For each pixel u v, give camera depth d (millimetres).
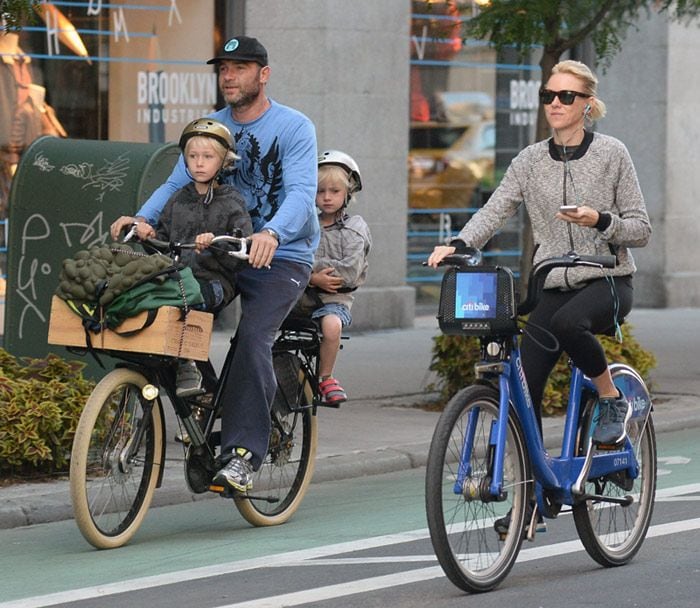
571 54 47781
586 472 16828
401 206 42750
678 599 15828
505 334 15742
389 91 42125
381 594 15938
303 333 20547
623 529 17594
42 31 38062
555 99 16672
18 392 21703
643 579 16734
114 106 39312
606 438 16984
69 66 38562
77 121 38781
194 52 40406
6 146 37812
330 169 21078
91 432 17734
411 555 17875
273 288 18859
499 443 15695
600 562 17250
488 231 17031
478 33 29188
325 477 23453
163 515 20625
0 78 37625
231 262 18422
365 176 41781
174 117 40281
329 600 15672
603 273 16625
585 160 16750
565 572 17047
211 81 40750
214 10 40531
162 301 17609
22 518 19953
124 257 17812
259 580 16609
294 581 16547
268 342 18719
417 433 26531
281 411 19922
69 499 20562
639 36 49062
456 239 16547
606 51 31047
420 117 44531
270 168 19109
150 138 39906
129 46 39406
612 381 17188
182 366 18422
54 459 22047
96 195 25359
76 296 17719
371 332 42156
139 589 16234
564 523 19797
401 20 42281
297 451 20375
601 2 28703
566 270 16609
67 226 25594
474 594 15898
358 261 20828
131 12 39375
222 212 18688
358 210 41719
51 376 22734
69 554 18109
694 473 23922
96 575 16953
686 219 50062
